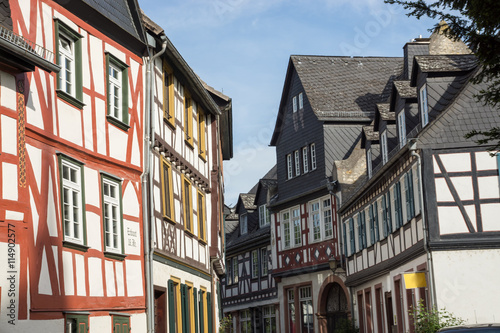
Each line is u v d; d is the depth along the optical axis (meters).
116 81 16.52
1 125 11.60
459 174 21.34
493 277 20.86
